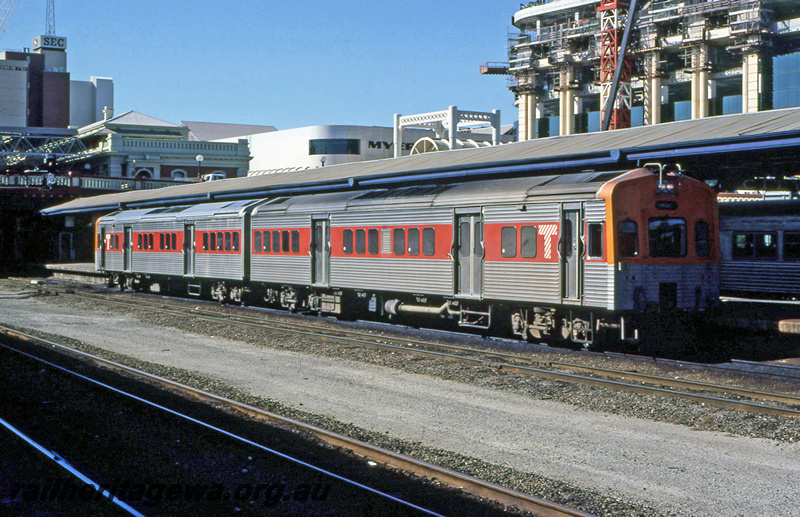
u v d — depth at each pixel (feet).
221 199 112.78
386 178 83.56
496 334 68.18
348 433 33.50
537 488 26.18
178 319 76.79
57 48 506.89
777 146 51.98
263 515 23.54
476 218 61.72
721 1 225.15
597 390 41.47
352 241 73.92
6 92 465.47
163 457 29.32
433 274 65.21
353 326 72.49
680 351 56.85
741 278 82.07
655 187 53.42
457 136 270.67
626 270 51.55
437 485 26.32
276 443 31.22
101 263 122.72
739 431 33.53
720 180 87.45
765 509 24.70
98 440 31.81
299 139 304.30
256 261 87.25
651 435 33.42
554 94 290.15
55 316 81.87
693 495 25.98
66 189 192.85
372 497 24.71
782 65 217.56
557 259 54.85
